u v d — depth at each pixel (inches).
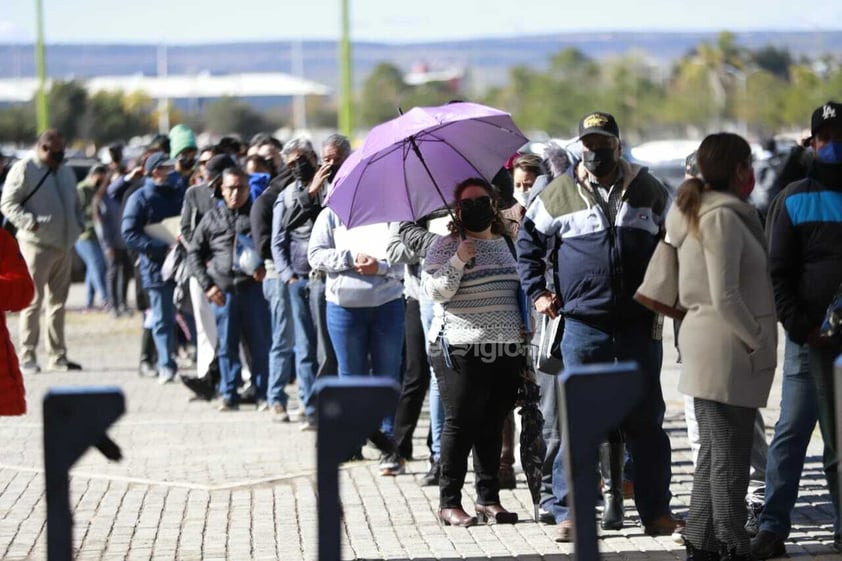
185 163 835.4
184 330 862.5
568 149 526.9
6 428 700.0
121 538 468.4
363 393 296.4
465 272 460.1
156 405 771.4
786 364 423.8
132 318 1238.9
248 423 707.4
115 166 1146.7
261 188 743.7
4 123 5841.5
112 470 586.6
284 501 524.4
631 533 462.6
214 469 587.5
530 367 474.0
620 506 465.7
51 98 6013.8
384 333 576.1
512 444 540.4
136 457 616.4
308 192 637.3
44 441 297.0
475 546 451.8
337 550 297.9
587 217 432.1
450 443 474.6
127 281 1229.7
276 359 708.0
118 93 6486.2
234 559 439.5
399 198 496.4
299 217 649.0
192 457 614.9
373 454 616.4
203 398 781.9
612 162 426.6
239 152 881.5
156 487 551.8
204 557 442.3
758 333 379.6
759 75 6943.9
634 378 294.2
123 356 1004.6
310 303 628.1
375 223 498.3
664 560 429.1
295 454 620.7
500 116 494.6
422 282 466.6
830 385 405.4
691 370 384.8
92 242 1275.8
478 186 457.4
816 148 407.8
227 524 487.8
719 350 381.4
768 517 425.7
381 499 524.4
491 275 461.4
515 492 536.7
